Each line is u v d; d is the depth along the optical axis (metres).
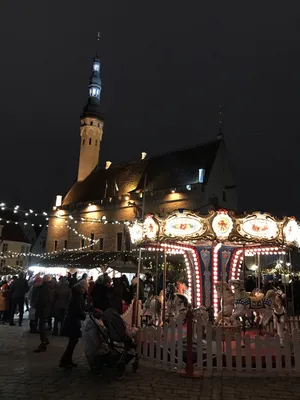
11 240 58.97
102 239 43.53
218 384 7.52
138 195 40.88
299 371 8.34
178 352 8.62
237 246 15.11
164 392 6.93
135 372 8.40
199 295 14.85
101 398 6.46
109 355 7.98
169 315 12.88
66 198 52.22
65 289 13.82
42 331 10.52
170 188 38.41
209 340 8.64
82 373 8.17
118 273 35.31
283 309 11.37
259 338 8.59
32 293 12.72
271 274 29.81
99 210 44.75
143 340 9.98
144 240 13.42
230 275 15.01
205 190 36.28
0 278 38.91
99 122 56.38
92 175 52.81
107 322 8.18
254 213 12.41
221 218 12.35
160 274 29.84
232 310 12.25
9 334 13.31
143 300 16.86
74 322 8.70
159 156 45.53
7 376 7.66
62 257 43.00
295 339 8.54
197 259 15.12
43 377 7.71
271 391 7.07
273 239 12.56
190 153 42.28
